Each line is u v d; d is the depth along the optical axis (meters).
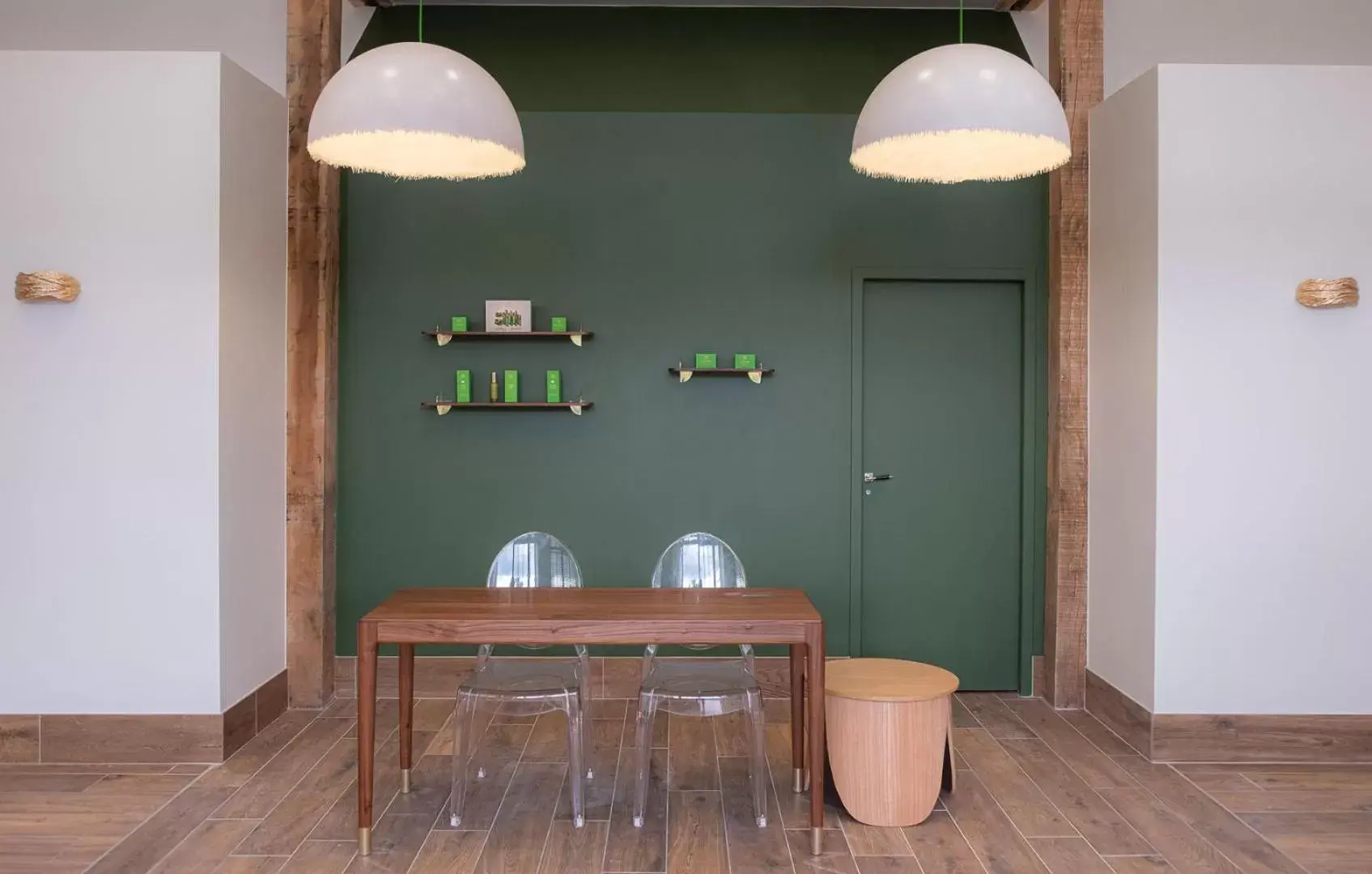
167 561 3.62
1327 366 3.65
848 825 3.09
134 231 3.60
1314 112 3.64
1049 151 2.95
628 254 4.58
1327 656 3.68
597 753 3.77
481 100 2.71
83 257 3.60
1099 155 4.22
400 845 2.92
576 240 4.58
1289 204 3.65
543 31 4.66
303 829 3.04
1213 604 3.68
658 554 4.60
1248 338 3.65
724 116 4.59
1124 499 3.96
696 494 4.60
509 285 4.57
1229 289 3.65
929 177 3.15
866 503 4.66
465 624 2.91
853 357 4.59
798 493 4.60
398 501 4.57
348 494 4.56
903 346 4.66
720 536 4.60
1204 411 3.67
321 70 4.32
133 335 3.61
